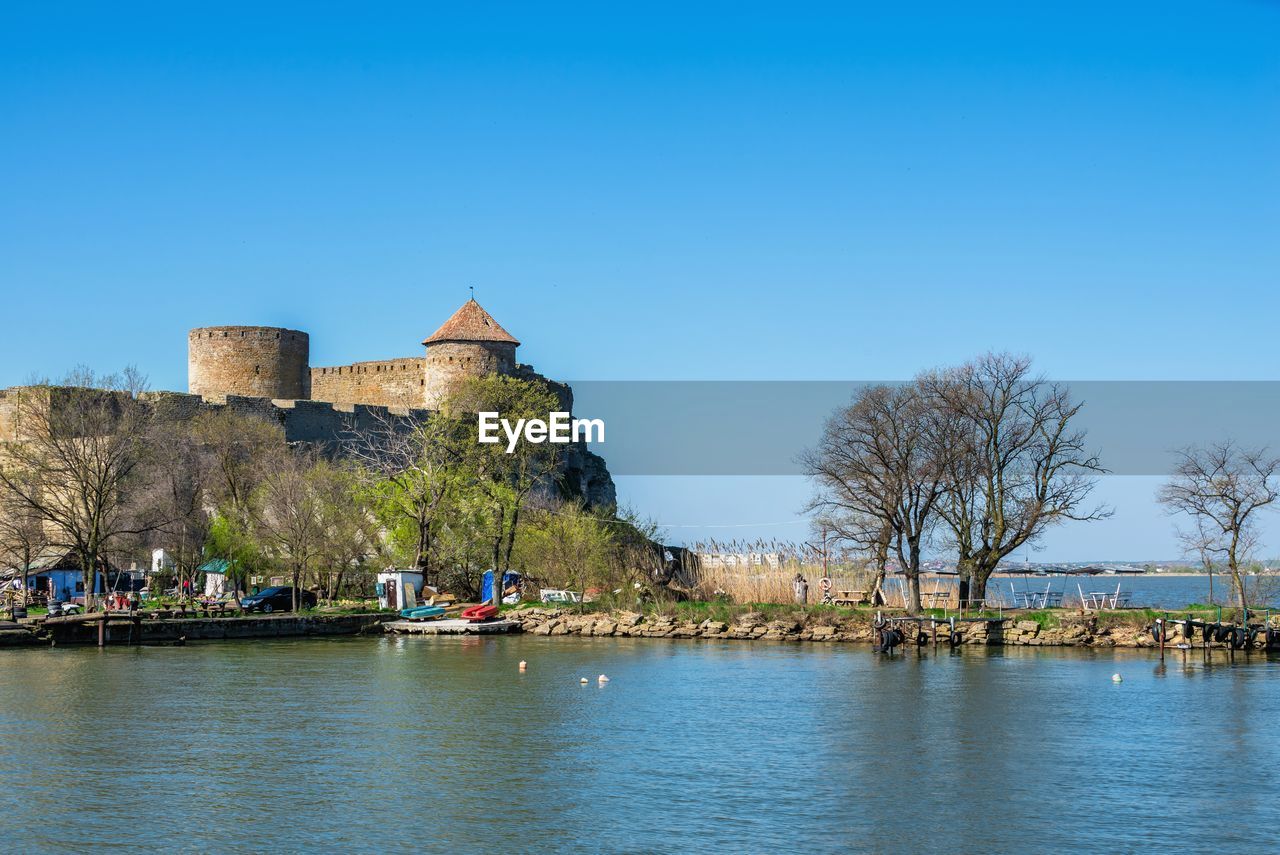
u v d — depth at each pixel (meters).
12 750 36.03
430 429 82.25
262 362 124.56
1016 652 59.66
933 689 47.44
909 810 30.25
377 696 45.50
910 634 62.28
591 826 28.92
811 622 66.31
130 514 74.62
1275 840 28.08
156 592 79.81
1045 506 66.56
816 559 74.56
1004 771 34.06
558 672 52.19
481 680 49.62
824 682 49.31
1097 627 62.72
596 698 45.28
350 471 85.50
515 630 69.69
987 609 67.31
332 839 27.98
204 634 65.06
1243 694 46.22
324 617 68.88
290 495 76.94
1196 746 37.09
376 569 81.38
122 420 76.31
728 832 28.52
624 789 32.06
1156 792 31.91
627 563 78.38
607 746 37.00
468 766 34.41
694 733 38.91
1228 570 67.00
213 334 124.00
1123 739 38.06
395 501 79.69
